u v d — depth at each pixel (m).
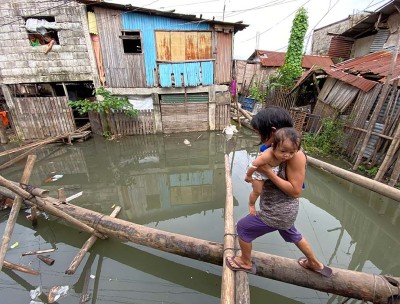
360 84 7.22
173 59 9.99
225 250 2.78
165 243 3.27
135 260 3.67
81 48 9.60
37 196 3.71
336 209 5.41
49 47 9.45
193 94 10.77
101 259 3.71
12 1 8.92
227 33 10.05
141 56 9.82
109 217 3.79
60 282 3.23
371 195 5.47
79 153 8.89
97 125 10.77
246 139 10.38
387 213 4.95
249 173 1.98
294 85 12.06
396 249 4.16
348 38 12.77
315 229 4.48
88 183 6.72
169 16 9.30
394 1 8.38
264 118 1.86
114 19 9.26
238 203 5.22
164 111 10.73
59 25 9.27
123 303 2.96
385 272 3.54
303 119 9.62
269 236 4.02
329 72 9.45
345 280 2.47
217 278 3.30
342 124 7.61
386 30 10.27
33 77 9.84
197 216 4.99
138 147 9.44
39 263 3.54
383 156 6.00
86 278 3.29
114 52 9.70
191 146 9.52
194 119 11.05
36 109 10.23
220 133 11.02
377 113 6.05
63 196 4.23
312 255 2.38
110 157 8.54
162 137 10.56
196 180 6.94
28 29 9.27
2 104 10.95
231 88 11.74
